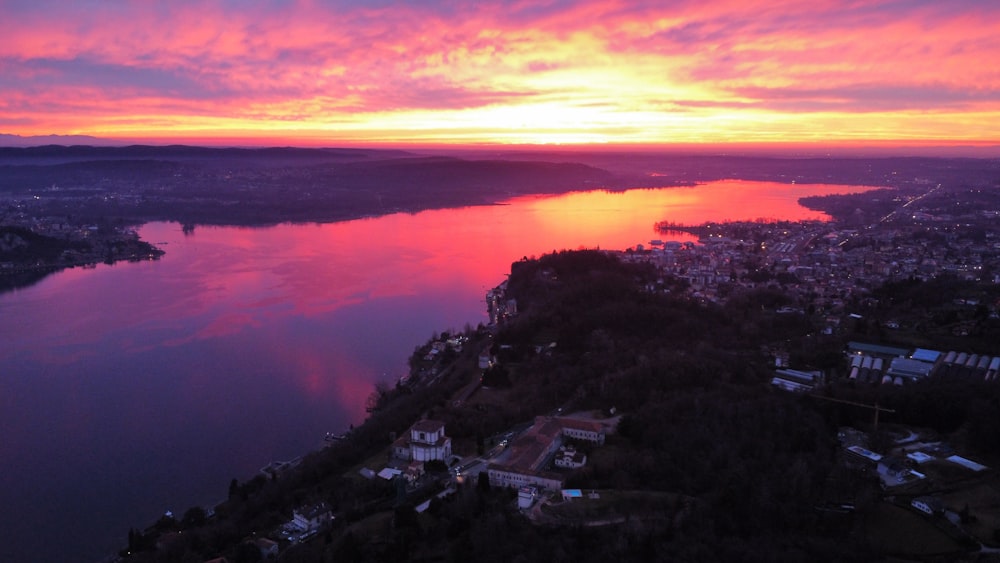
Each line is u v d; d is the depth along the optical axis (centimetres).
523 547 14162
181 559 16600
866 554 13762
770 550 13700
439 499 16638
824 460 17350
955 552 13850
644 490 16300
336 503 18225
